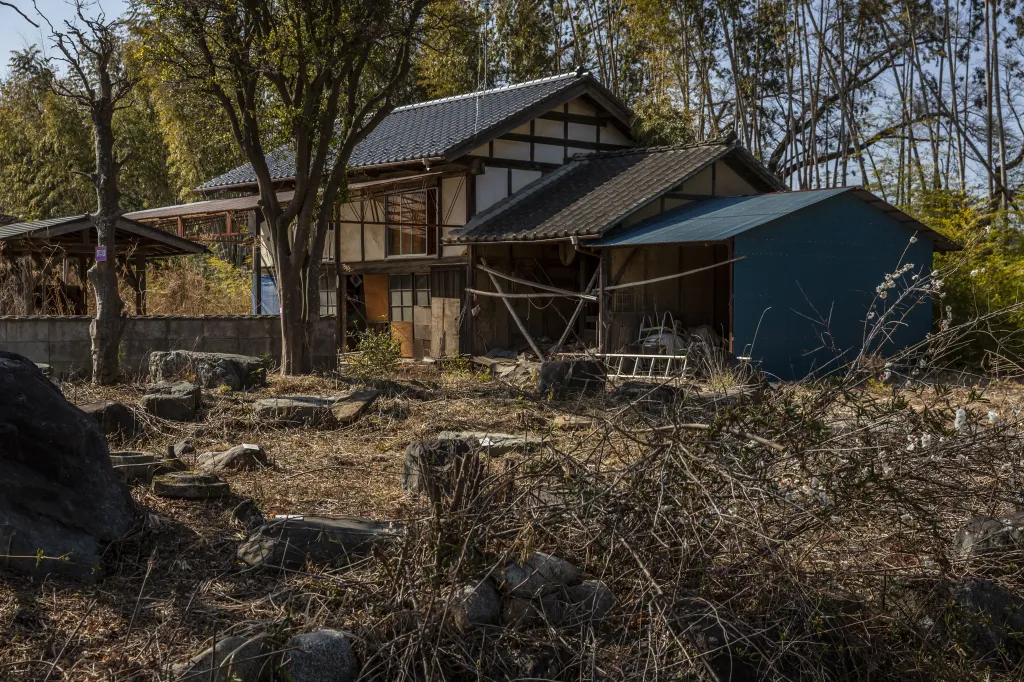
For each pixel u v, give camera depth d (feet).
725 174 59.62
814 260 49.60
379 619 13.42
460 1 52.19
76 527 15.35
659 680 12.44
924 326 53.06
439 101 73.41
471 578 13.85
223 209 68.69
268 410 30.07
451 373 50.11
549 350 58.03
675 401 16.29
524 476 15.07
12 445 15.24
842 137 79.66
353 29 41.45
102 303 35.76
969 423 16.29
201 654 11.99
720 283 58.80
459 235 57.67
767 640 12.91
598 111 66.54
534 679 12.60
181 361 36.50
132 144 106.42
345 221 56.85
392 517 18.43
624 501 14.47
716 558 14.25
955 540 16.28
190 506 18.52
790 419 14.82
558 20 90.74
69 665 12.13
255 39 41.63
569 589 13.99
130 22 40.42
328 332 44.83
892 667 13.56
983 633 14.12
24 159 111.96
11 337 37.47
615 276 53.36
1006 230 60.70
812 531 14.75
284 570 15.30
